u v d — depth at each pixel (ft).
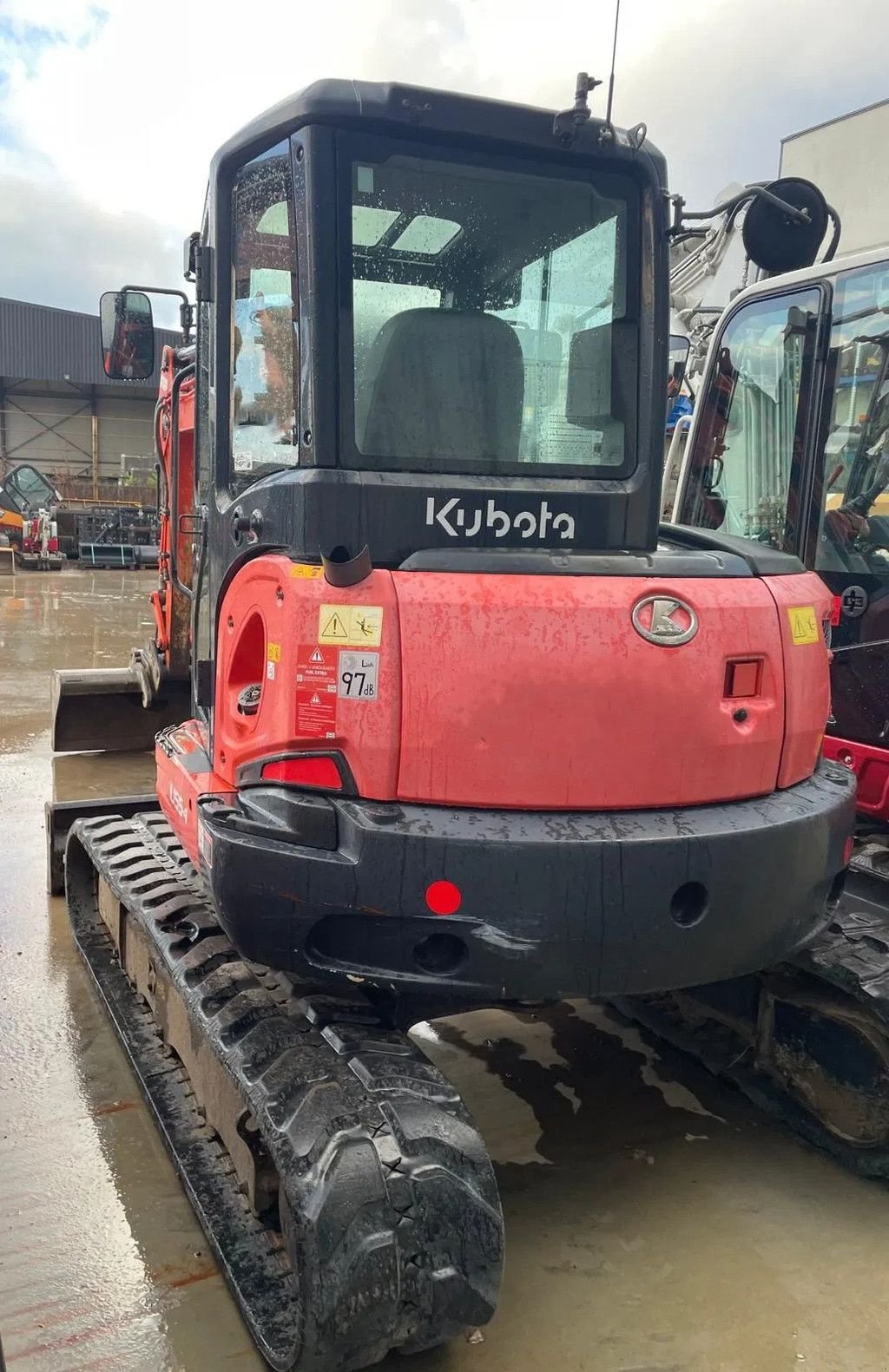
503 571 7.48
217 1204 8.42
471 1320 6.82
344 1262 6.38
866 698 12.24
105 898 13.43
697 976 7.77
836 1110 9.88
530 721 7.36
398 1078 7.30
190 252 10.18
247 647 8.46
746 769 8.04
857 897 11.51
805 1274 8.46
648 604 7.59
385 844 7.12
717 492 14.62
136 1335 7.78
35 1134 10.23
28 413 124.36
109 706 24.06
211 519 9.20
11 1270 8.41
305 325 7.47
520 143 7.71
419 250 7.77
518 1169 9.84
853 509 12.41
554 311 8.19
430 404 7.86
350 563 7.20
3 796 21.06
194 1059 9.32
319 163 7.31
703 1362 7.50
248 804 7.80
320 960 7.47
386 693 7.26
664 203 8.28
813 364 12.89
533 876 7.17
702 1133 10.48
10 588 61.21
